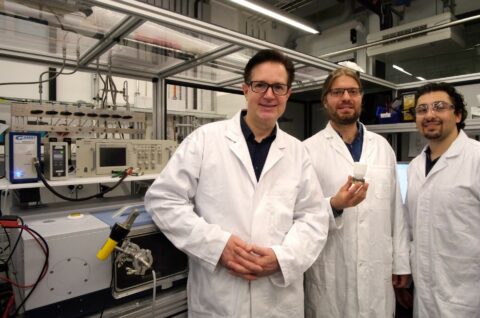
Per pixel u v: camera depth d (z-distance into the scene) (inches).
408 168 56.5
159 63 64.7
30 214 47.4
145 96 130.6
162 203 39.0
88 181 53.2
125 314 38.8
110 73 65.6
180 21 42.4
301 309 41.5
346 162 51.5
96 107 63.4
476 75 75.7
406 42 103.7
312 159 52.7
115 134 68.1
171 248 42.6
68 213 47.6
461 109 49.8
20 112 54.1
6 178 53.9
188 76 77.0
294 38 157.6
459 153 47.4
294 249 38.2
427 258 48.3
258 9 88.3
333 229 47.9
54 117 57.9
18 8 41.8
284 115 103.4
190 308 41.1
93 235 36.1
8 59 60.4
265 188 40.8
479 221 44.8
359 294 46.8
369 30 135.1
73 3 40.2
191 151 41.1
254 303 37.4
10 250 43.4
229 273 37.7
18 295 36.3
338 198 44.8
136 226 39.0
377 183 50.4
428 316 47.9
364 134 55.2
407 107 77.5
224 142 41.9
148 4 39.7
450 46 104.3
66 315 34.9
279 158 42.3
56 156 51.8
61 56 61.6
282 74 39.5
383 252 48.8
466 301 44.3
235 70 70.3
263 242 38.5
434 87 49.4
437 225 47.2
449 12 99.3
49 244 33.3
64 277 34.3
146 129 73.1
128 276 38.5
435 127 48.4
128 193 69.8
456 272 45.2
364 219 48.5
